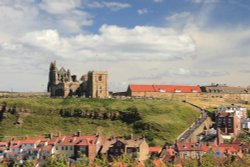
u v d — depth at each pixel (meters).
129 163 185.88
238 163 191.38
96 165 190.12
